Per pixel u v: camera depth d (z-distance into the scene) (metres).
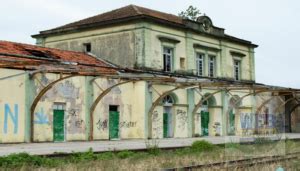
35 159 15.13
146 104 32.16
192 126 36.44
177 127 35.06
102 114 30.11
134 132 32.38
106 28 35.72
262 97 34.22
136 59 33.72
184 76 36.19
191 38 37.91
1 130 24.47
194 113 36.56
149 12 37.31
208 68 40.06
